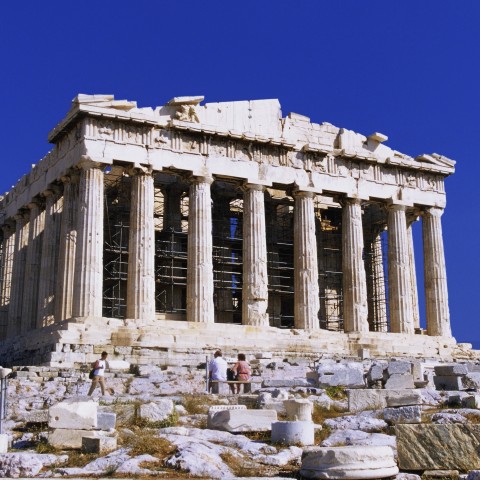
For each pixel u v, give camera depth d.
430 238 57.22
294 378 33.12
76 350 40.03
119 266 53.69
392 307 54.69
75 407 19.69
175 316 54.78
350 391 24.88
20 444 19.88
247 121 52.22
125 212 56.44
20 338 49.44
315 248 52.34
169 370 35.59
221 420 21.03
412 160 56.81
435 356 51.12
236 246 60.47
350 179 54.53
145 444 18.25
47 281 50.97
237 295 61.62
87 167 46.53
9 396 28.48
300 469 16.48
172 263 55.09
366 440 19.73
